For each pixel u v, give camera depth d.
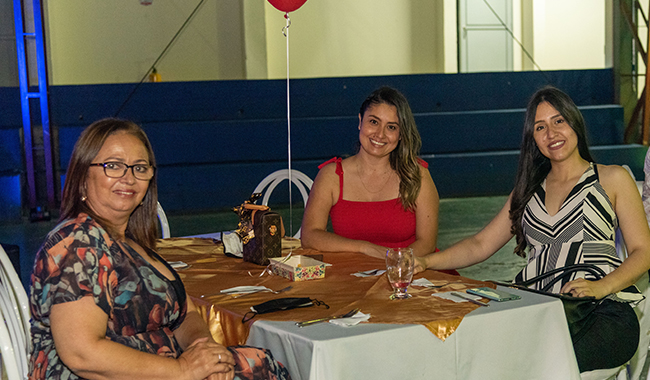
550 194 2.17
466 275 4.22
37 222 6.78
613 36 8.43
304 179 3.30
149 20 8.23
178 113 7.67
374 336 1.34
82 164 1.42
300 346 1.32
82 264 1.29
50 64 7.61
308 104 8.03
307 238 2.40
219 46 8.54
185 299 1.58
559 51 9.73
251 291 1.74
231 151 7.50
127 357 1.28
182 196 7.28
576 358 1.68
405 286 1.62
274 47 9.12
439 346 1.41
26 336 1.61
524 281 2.05
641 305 2.27
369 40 9.63
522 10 9.50
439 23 9.80
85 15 8.03
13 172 6.90
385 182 2.49
